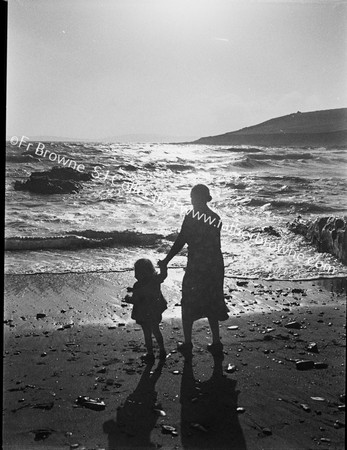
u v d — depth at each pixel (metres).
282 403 3.01
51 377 3.35
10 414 2.79
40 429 2.62
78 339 4.20
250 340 4.23
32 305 5.27
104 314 5.01
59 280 6.43
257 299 5.68
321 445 2.52
